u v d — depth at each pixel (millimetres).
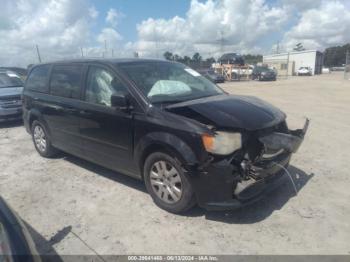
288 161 4207
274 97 17031
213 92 4977
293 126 8930
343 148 6562
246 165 3506
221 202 3518
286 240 3410
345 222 3723
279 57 69500
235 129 3549
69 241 3553
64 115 5379
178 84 4738
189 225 3742
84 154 5223
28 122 6605
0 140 8281
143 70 4695
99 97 4754
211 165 3465
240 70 39344
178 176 3779
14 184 5180
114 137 4477
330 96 17203
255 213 3951
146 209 4141
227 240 3447
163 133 3795
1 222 2467
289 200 4250
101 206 4293
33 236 3676
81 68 5203
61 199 4555
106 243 3492
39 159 6387
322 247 3283
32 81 6551
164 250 3330
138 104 4145
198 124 3602
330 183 4773
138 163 4227
